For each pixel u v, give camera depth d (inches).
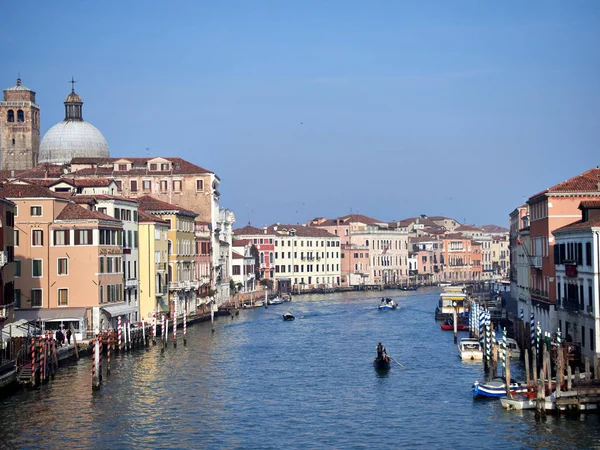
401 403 2364.7
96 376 2493.8
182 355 3206.2
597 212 2664.9
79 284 3316.9
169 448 1958.7
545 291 2942.9
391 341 3698.3
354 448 1951.3
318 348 3454.7
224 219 5851.4
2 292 2568.9
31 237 3299.7
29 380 2495.1
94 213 3432.6
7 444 1977.1
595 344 2353.6
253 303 5856.3
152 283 3969.0
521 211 4473.4
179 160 5457.7
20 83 6589.6
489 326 2748.5
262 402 2390.5
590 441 1927.9
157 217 4205.2
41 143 6033.5
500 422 2103.8
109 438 2028.8
